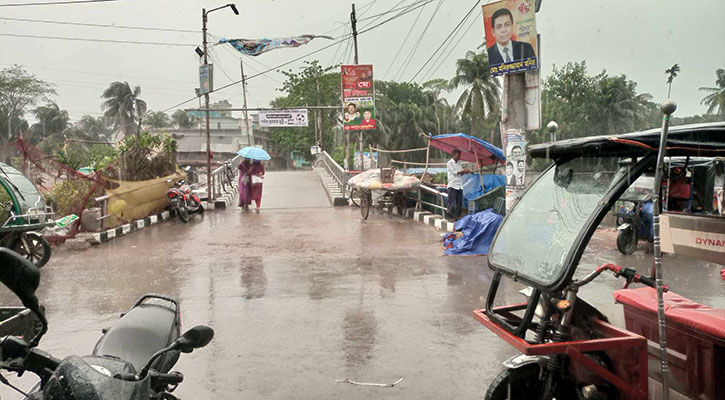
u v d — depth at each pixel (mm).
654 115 33281
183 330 5500
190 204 15445
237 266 8734
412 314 6055
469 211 13141
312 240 11273
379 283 7520
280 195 21141
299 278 7855
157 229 13195
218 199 18688
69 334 5461
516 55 8273
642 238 10039
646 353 2947
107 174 12680
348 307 6352
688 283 7590
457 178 13000
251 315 6047
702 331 3158
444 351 4922
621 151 3053
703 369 3199
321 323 5754
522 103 8531
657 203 2715
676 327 3383
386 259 9234
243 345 5094
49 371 2473
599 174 3184
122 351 2824
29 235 8484
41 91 41938
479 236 9695
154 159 14812
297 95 45031
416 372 4457
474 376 4375
